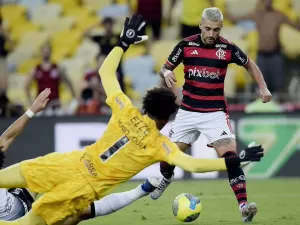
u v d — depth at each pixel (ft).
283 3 218.38
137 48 215.92
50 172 79.61
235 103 191.52
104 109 185.68
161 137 78.95
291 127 165.78
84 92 185.57
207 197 133.80
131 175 79.66
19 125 88.53
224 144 99.81
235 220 105.91
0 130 165.58
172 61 101.71
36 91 195.11
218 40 100.68
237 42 212.02
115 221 106.73
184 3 194.39
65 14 234.17
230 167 74.08
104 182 79.41
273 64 188.85
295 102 187.93
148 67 212.23
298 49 207.31
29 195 88.99
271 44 188.85
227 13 207.92
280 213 112.98
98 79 186.09
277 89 189.16
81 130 166.71
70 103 191.83
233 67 201.67
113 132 79.61
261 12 191.83
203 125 101.50
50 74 191.01
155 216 111.04
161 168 106.93
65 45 226.17
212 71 100.63
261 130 165.78
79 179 79.30
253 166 166.61
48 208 79.77
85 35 224.94
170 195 137.49
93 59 219.41
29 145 166.91
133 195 86.48
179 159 76.54
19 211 86.94
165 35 219.20
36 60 224.33
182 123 103.35
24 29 231.71
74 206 79.97
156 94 78.95
